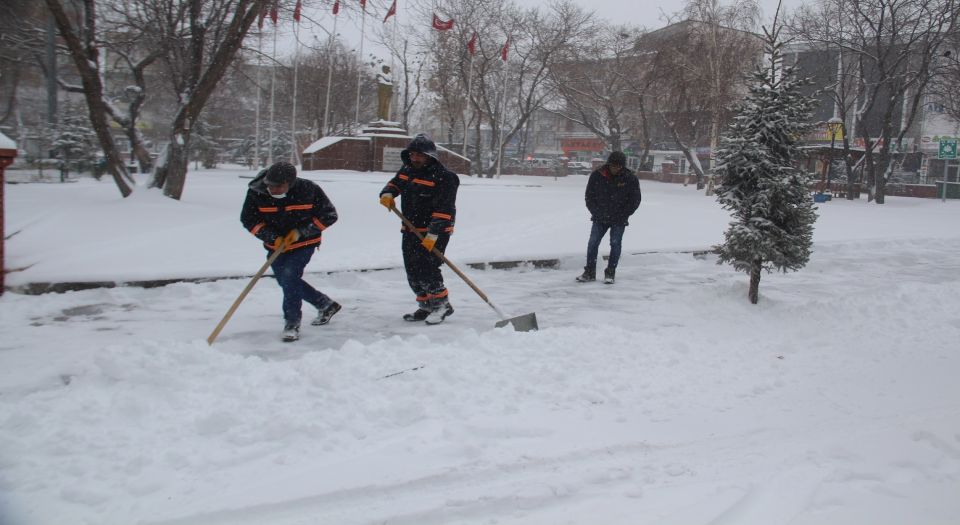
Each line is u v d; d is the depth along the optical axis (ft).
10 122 112.68
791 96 22.76
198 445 11.05
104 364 13.10
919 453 11.59
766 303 23.68
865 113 90.68
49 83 73.10
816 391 14.93
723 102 100.94
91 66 39.19
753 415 13.39
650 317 21.81
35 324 18.84
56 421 11.36
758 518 9.29
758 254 22.57
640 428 12.52
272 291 23.58
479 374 14.49
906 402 14.35
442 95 140.15
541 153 274.16
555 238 37.45
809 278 31.19
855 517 9.31
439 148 117.08
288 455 10.92
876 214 65.57
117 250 27.22
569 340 17.06
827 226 51.60
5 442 10.58
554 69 127.54
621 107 137.80
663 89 121.70
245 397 12.66
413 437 11.73
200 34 42.68
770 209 22.79
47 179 80.23
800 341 19.22
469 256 30.45
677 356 16.89
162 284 23.18
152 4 45.16
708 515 9.36
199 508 9.32
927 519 9.26
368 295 24.03
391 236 35.09
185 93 42.75
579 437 11.98
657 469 10.96
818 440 12.25
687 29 108.47
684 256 35.12
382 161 108.47
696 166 115.85
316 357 14.80
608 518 9.34
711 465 11.14
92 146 90.89
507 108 156.25
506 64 123.34
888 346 18.78
